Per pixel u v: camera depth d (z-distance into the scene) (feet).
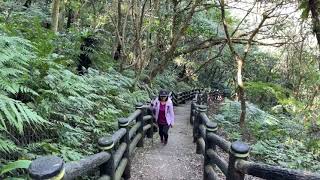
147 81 46.78
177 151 24.07
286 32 36.52
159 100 25.55
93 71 28.19
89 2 55.52
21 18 31.71
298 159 21.30
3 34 19.48
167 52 47.14
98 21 53.78
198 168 20.10
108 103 23.70
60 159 6.42
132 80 37.06
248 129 30.40
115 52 48.55
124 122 16.62
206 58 87.56
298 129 29.63
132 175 18.04
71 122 17.19
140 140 23.84
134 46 45.73
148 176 18.16
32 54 17.52
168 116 25.55
